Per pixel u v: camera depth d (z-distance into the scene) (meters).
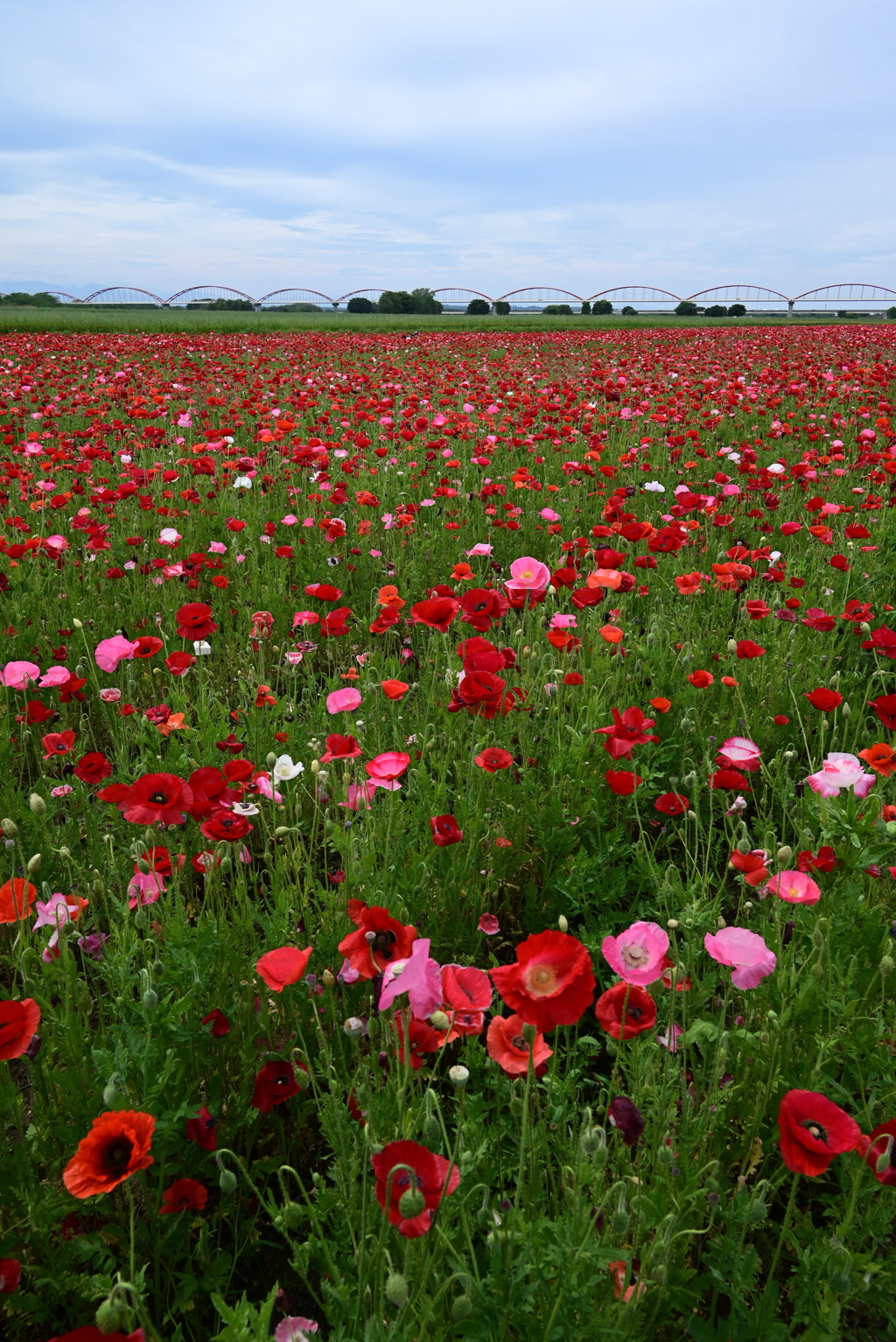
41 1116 2.09
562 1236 1.58
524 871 3.35
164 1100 2.00
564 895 3.02
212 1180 2.12
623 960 1.82
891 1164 1.51
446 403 13.01
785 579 5.29
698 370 18.78
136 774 3.44
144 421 11.41
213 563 5.92
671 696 4.05
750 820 3.55
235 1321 1.50
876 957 2.43
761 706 4.17
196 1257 1.94
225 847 2.57
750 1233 2.00
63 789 3.20
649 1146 1.97
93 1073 2.10
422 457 9.08
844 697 4.15
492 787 3.34
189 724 3.76
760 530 6.85
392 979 1.68
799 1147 1.51
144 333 34.47
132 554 6.33
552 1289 1.60
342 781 3.24
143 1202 2.08
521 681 3.92
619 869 3.07
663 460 9.34
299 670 5.05
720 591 5.47
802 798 3.08
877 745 2.60
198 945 2.19
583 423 10.22
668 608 5.37
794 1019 2.17
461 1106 1.76
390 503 7.80
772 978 2.28
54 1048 2.17
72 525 6.19
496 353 26.02
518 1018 1.77
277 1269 2.06
